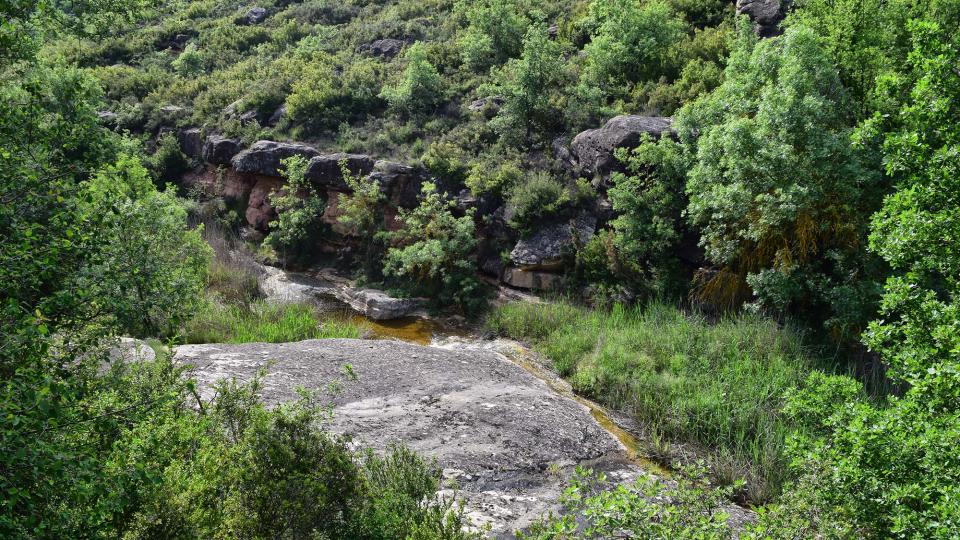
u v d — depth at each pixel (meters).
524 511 7.72
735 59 15.55
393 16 34.12
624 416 11.38
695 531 4.98
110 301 5.28
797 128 13.09
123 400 5.45
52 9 10.99
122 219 8.58
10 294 4.34
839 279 13.48
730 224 14.66
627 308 15.98
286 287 19.80
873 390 11.69
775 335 13.29
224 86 29.56
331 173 21.69
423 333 16.72
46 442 3.77
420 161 20.83
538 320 16.05
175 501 4.50
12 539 3.55
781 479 9.01
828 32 15.04
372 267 20.30
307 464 5.09
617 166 17.48
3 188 4.76
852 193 12.59
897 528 5.20
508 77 22.55
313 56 30.64
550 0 30.28
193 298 13.22
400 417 9.68
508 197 19.00
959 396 5.73
